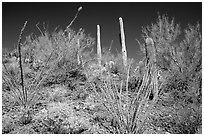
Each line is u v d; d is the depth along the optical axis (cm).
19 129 441
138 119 428
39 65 758
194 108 470
